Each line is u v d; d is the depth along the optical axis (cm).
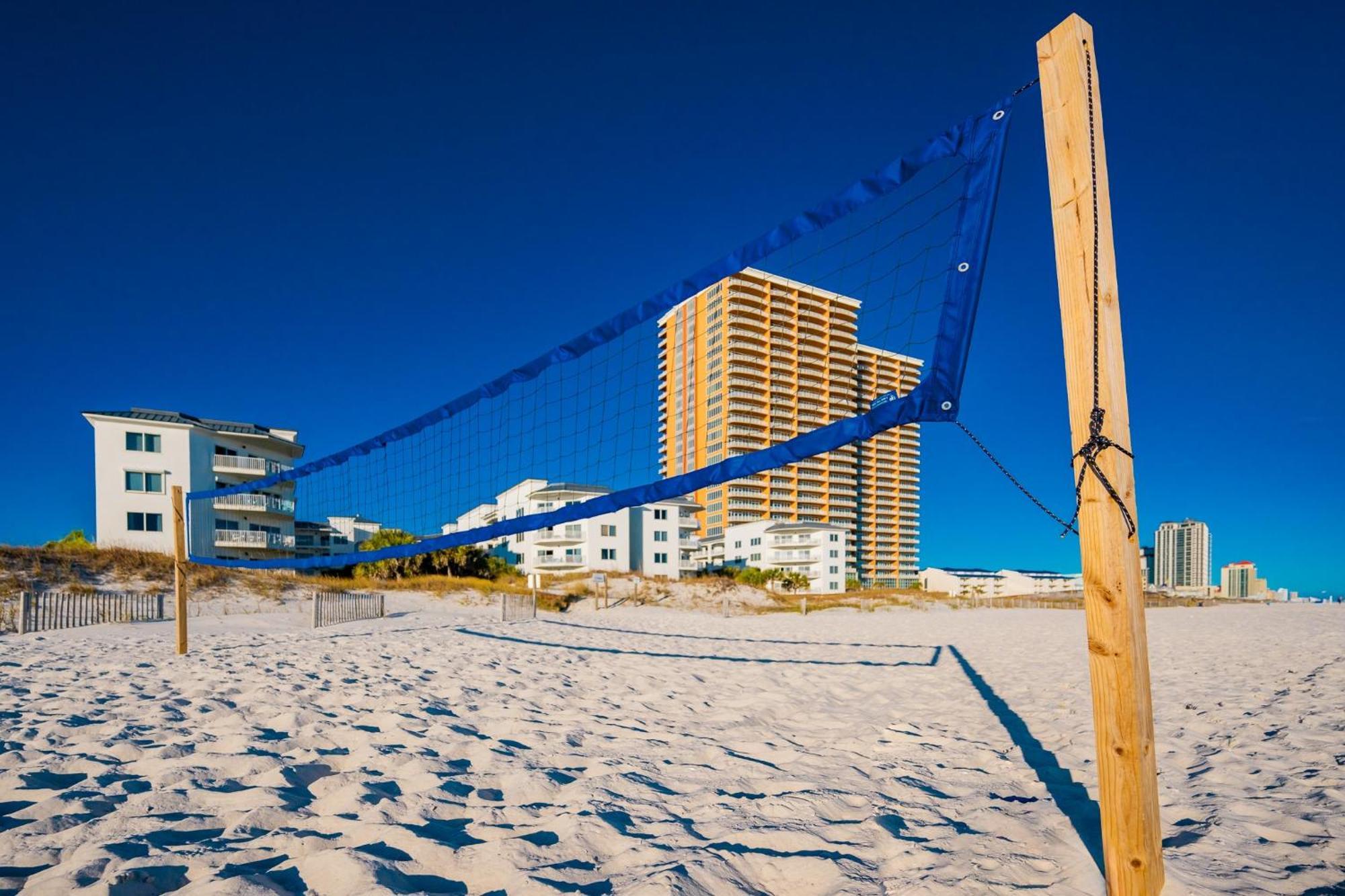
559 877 178
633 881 176
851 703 496
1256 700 465
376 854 193
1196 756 327
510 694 494
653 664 705
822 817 233
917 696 529
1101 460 164
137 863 179
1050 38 183
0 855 187
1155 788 162
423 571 2631
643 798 252
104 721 372
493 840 205
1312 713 414
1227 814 238
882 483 7631
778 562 5334
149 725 356
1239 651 810
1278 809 243
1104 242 169
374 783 262
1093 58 178
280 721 369
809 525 5272
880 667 710
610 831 213
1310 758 314
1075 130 175
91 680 516
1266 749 331
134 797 233
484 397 523
